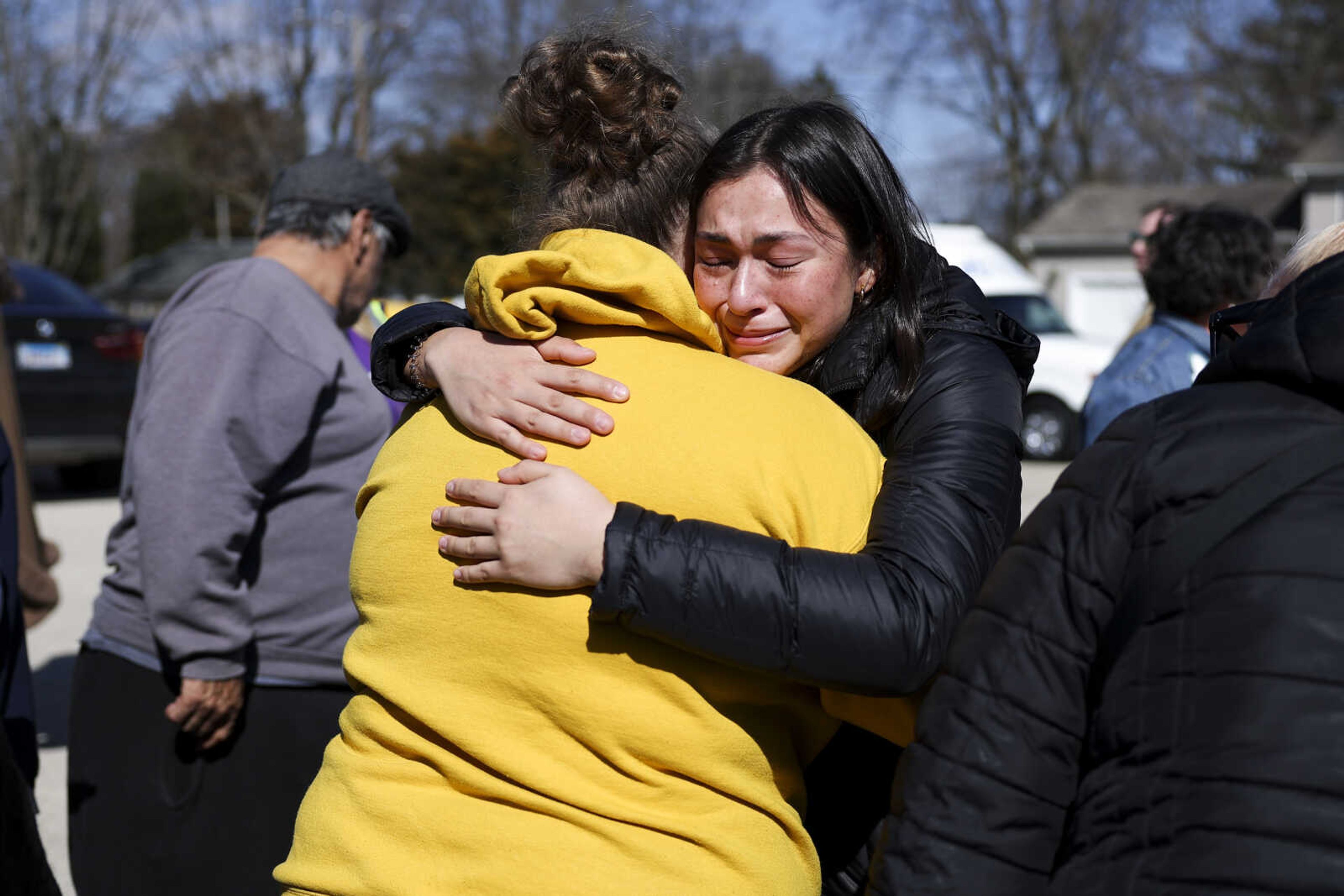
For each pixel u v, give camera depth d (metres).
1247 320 1.52
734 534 1.35
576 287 1.48
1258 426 1.21
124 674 2.55
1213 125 38.34
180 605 2.39
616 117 1.64
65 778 4.55
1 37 33.72
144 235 54.50
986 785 1.24
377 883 1.37
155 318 2.69
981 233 15.02
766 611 1.32
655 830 1.36
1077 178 36.84
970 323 1.67
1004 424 1.55
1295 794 1.09
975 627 1.30
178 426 2.42
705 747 1.38
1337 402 1.19
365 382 2.66
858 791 1.64
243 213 43.75
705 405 1.43
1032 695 1.25
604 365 1.47
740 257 1.58
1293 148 36.22
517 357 1.50
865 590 1.34
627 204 1.63
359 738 1.47
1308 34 35.88
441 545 1.41
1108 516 1.25
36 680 5.77
